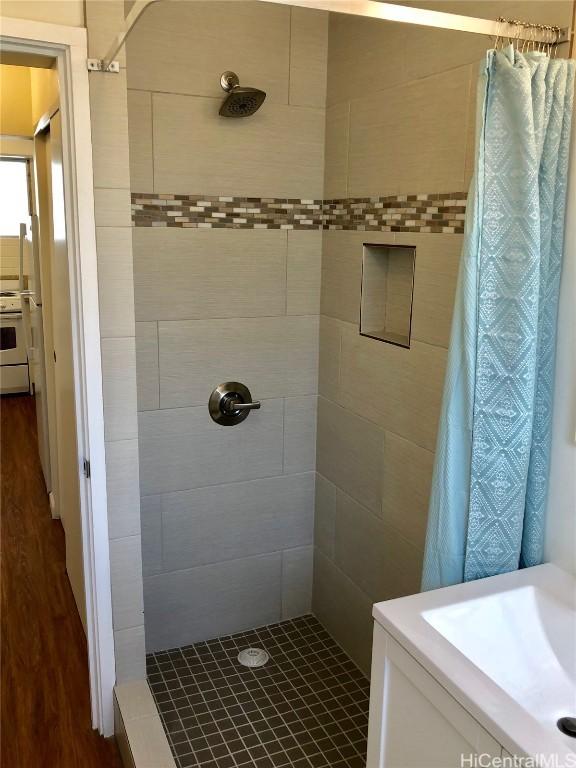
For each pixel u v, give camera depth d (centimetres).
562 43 157
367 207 234
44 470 428
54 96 237
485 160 151
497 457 164
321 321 269
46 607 302
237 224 248
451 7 189
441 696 133
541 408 167
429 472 214
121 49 192
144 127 228
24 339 618
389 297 241
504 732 116
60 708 242
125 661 231
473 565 170
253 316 258
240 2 232
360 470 252
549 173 155
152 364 245
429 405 212
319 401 276
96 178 197
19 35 181
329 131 253
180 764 213
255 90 219
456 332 160
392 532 236
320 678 255
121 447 216
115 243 203
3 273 606
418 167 208
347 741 224
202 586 272
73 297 205
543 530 175
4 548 354
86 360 205
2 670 260
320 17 245
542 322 163
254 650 271
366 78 229
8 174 568
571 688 149
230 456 265
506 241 154
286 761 215
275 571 286
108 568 221
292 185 254
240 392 260
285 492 280
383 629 150
